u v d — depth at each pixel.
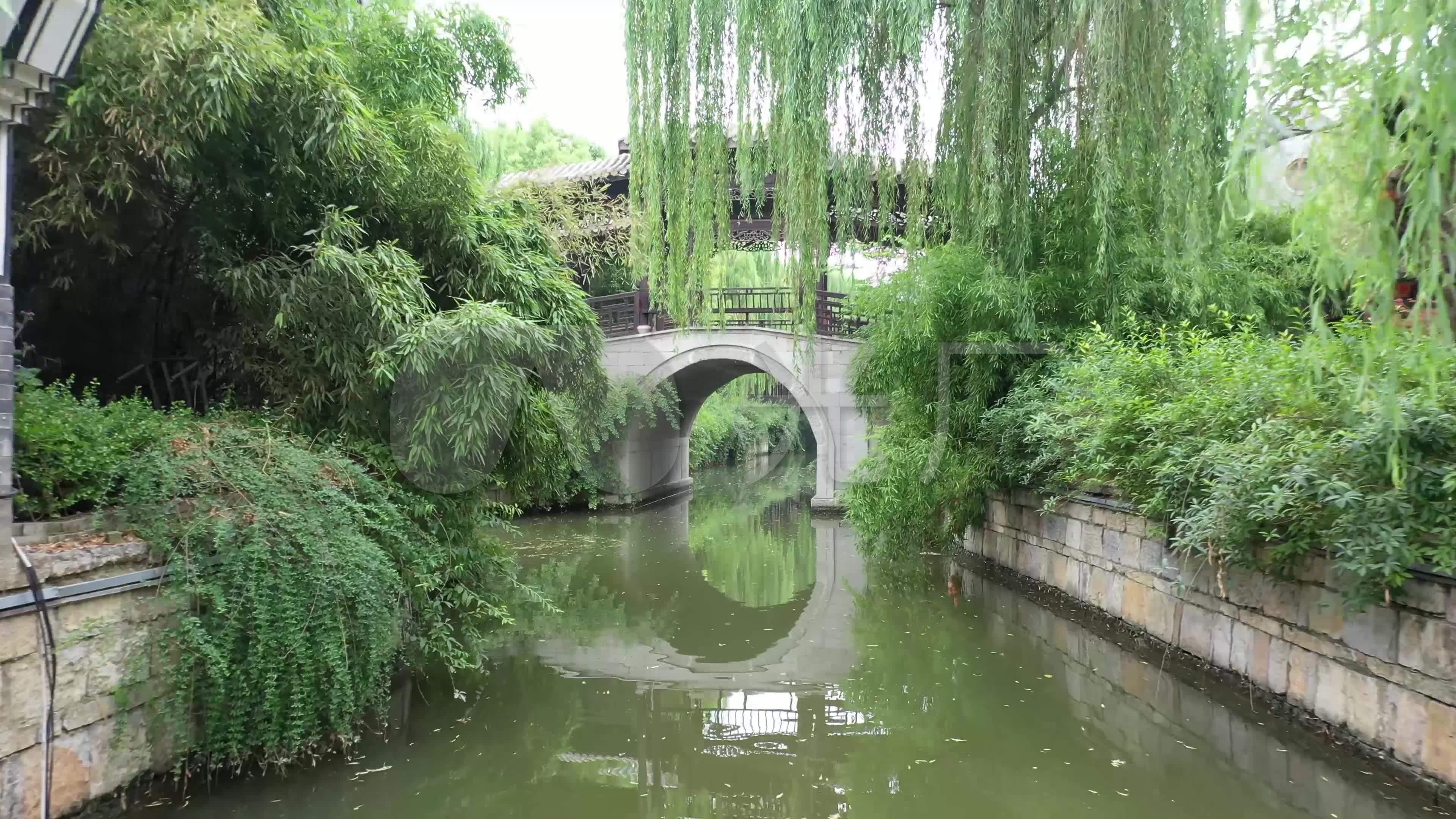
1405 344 2.87
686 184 7.37
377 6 6.64
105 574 3.08
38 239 4.18
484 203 6.02
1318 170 2.85
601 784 3.83
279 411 4.51
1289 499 3.54
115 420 3.61
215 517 3.36
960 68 6.60
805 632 6.72
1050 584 7.28
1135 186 6.32
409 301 4.55
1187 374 5.23
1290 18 3.01
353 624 3.65
